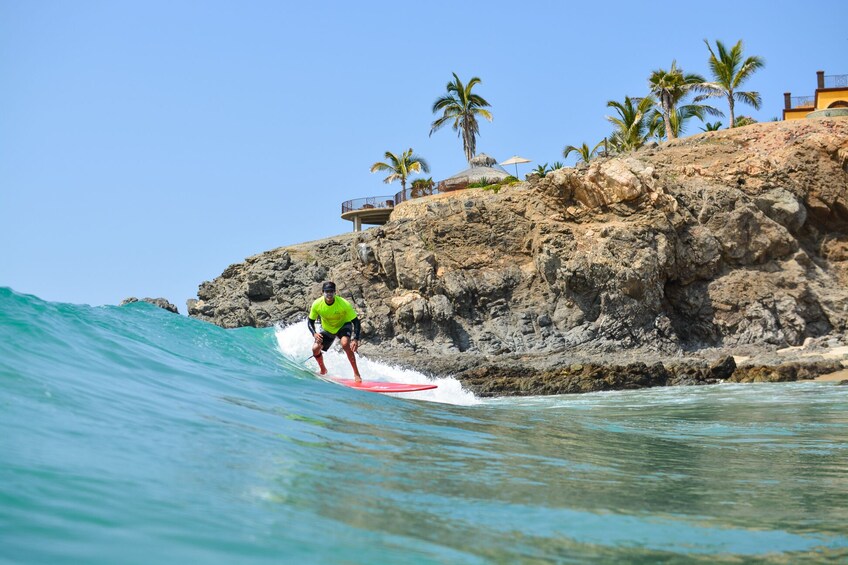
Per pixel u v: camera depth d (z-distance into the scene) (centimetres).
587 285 3344
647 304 3256
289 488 407
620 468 598
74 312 923
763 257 3316
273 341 1330
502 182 4606
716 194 3381
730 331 3225
